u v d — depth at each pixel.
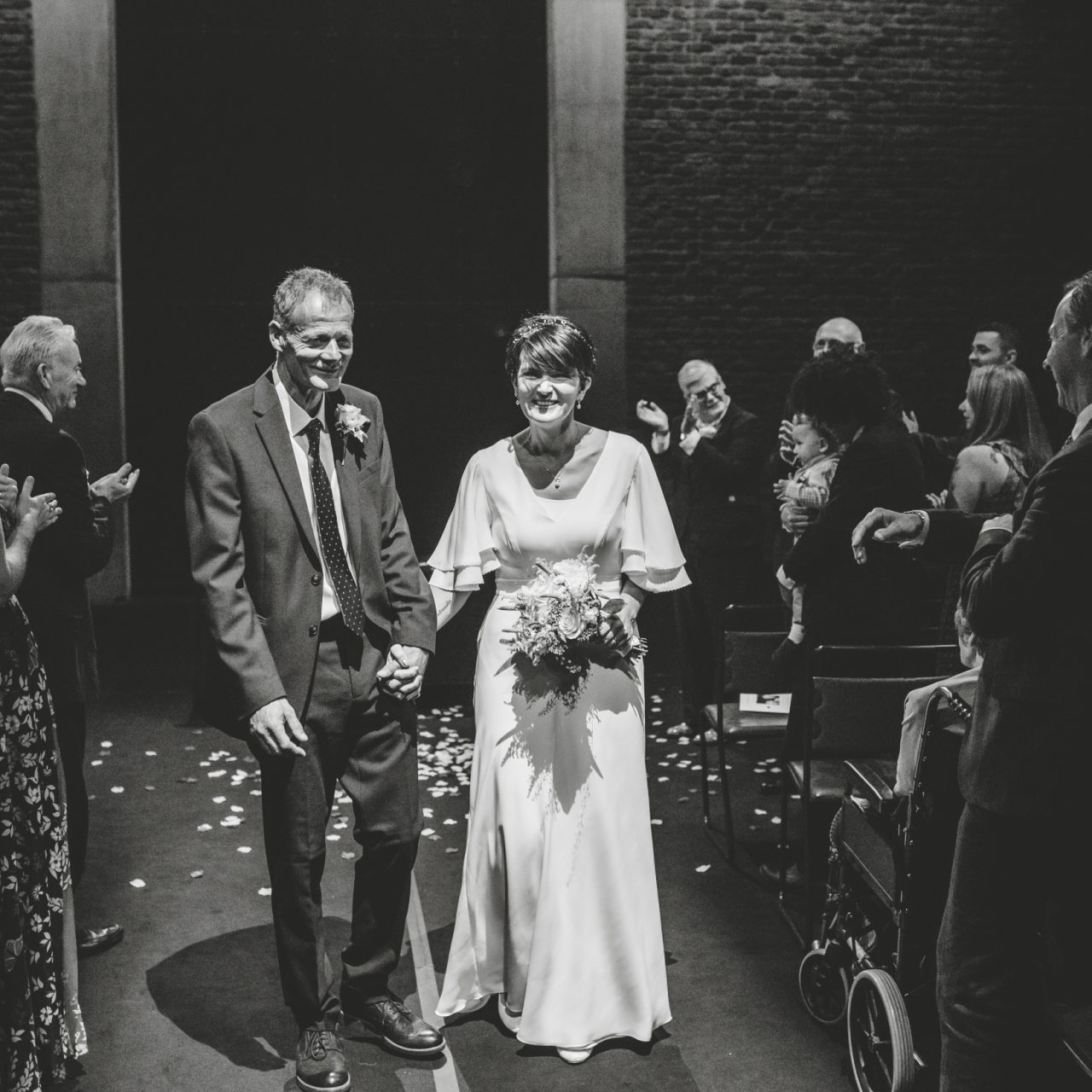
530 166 8.77
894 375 8.62
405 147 8.72
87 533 3.21
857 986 2.71
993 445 3.74
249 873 4.15
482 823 3.09
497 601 3.15
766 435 5.81
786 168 8.47
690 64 8.38
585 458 3.10
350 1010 3.07
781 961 3.47
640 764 3.09
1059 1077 2.36
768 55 8.40
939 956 2.29
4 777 2.55
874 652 3.26
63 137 8.13
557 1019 2.96
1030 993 2.23
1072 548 2.02
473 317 8.85
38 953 2.64
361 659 2.88
